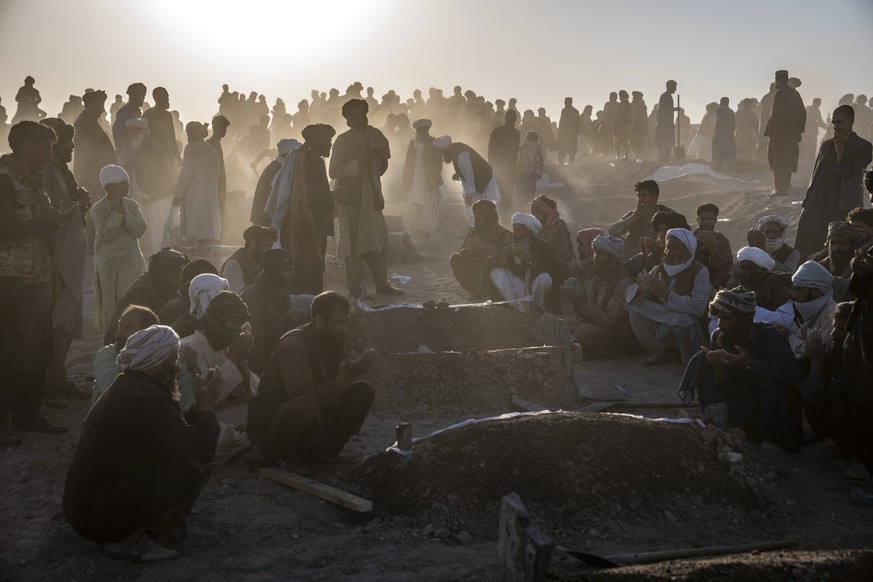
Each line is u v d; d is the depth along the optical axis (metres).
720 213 19.38
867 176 6.58
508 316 9.25
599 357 9.52
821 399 6.31
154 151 14.75
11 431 6.77
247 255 8.32
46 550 4.80
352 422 6.19
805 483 6.06
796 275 7.29
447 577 4.33
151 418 4.62
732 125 24.33
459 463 5.41
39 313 6.65
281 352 5.88
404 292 12.27
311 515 5.30
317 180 10.50
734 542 5.12
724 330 6.81
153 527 4.76
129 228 8.41
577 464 5.44
